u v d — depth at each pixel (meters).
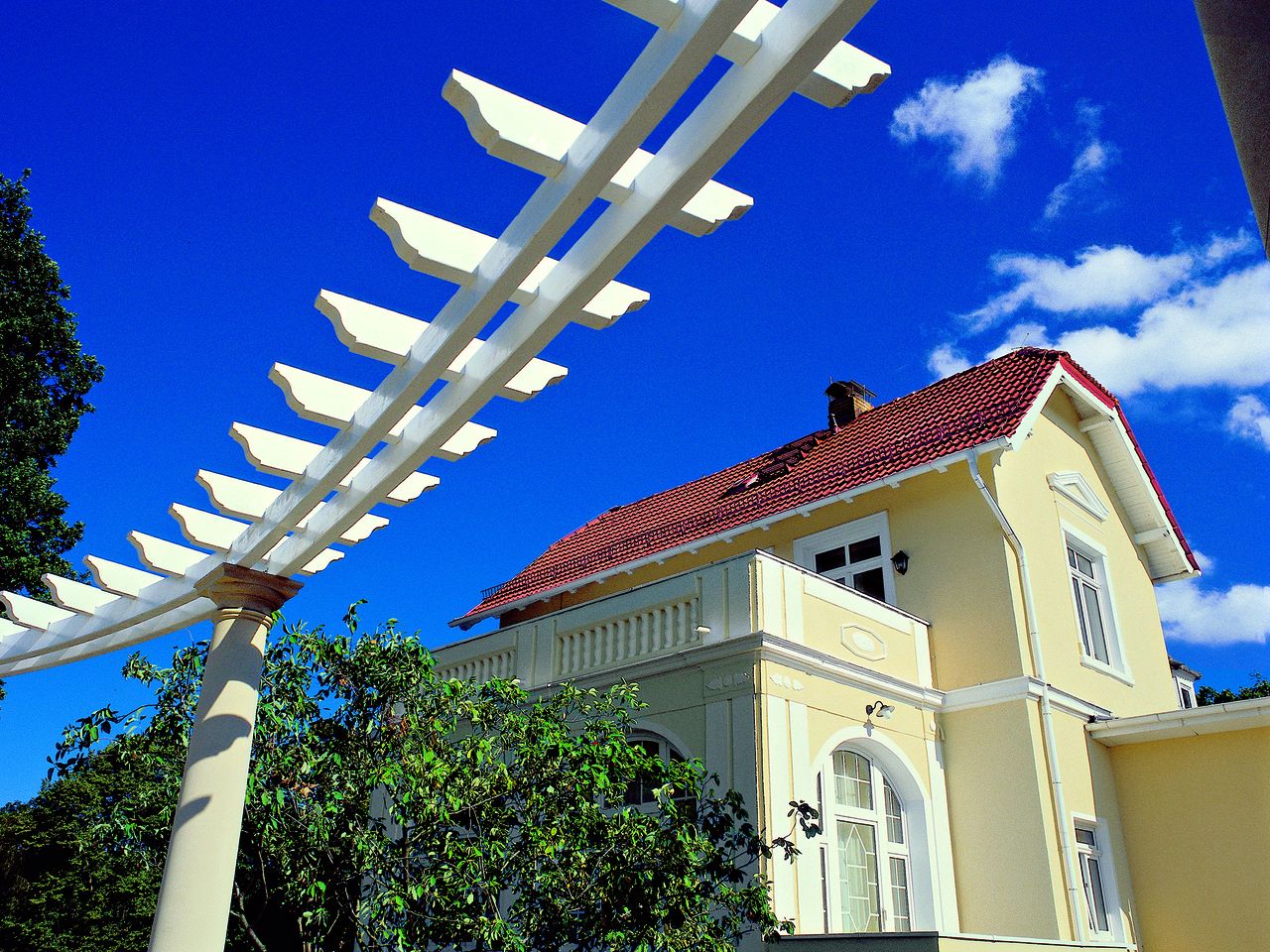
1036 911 9.88
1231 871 10.61
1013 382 13.02
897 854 10.18
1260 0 2.17
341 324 3.94
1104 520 14.48
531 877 6.64
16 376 14.33
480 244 3.65
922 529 12.20
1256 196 2.08
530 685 11.48
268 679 7.24
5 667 7.73
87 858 8.01
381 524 5.79
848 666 10.05
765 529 13.75
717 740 9.30
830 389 17.19
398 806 6.71
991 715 10.90
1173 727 11.19
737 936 7.19
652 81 2.71
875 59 2.96
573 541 18.89
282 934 8.42
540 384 4.34
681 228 3.38
